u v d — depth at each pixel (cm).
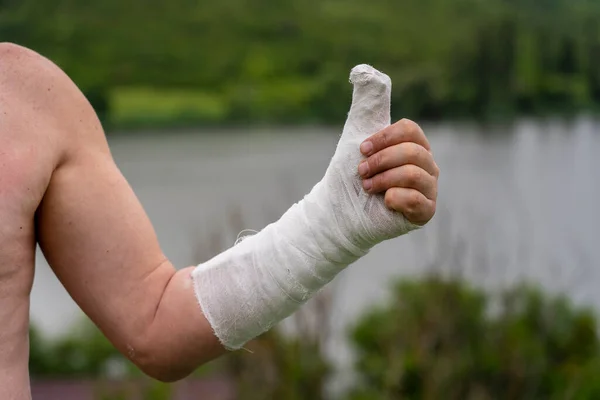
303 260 129
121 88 4231
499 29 2317
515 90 2288
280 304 131
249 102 3409
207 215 1219
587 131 2103
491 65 2248
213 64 4503
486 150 1850
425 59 3100
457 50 2306
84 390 614
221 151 2405
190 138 2839
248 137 2780
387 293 550
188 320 132
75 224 130
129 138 2856
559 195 1246
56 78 133
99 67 4206
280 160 2039
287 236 131
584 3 2459
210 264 136
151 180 1802
